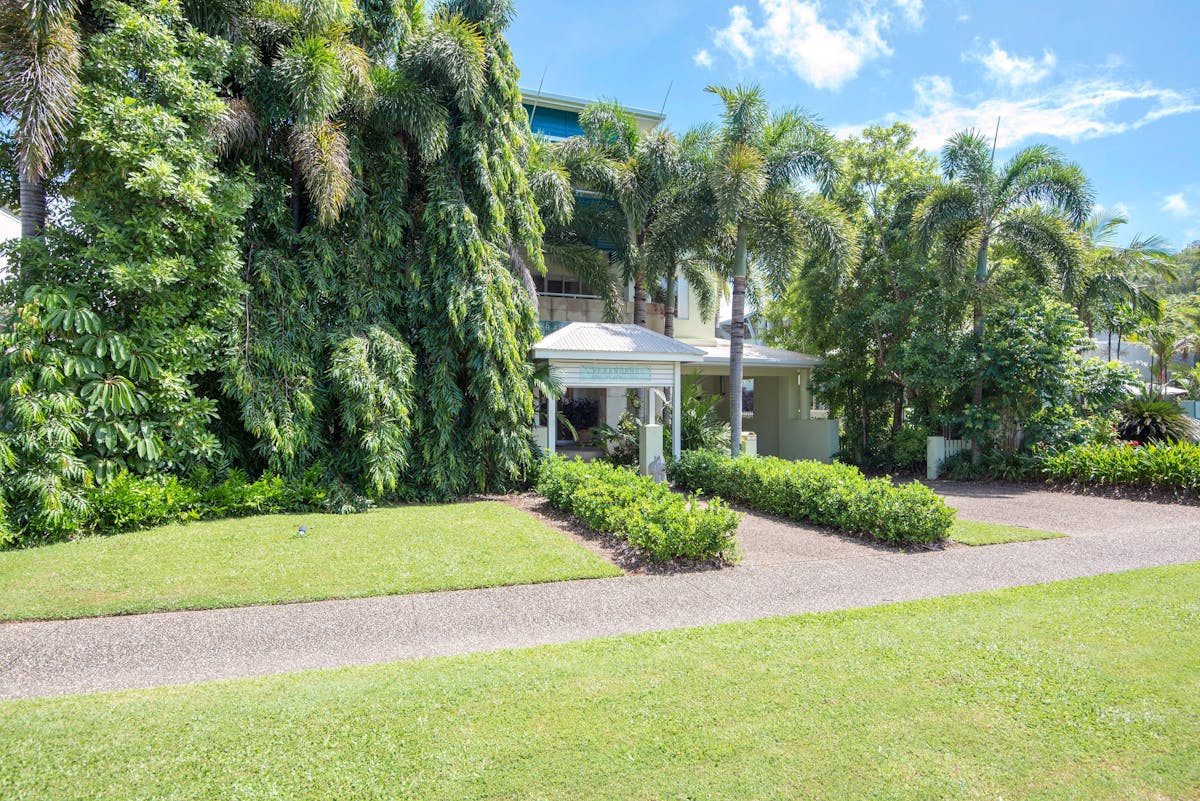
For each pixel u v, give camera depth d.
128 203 8.53
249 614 5.57
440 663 4.52
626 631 5.26
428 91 11.25
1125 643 4.87
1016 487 14.60
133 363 8.44
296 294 10.23
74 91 8.02
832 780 3.08
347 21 10.58
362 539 8.13
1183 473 12.12
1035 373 14.98
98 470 8.24
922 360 16.17
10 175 10.66
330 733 3.46
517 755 3.26
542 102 20.86
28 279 8.29
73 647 4.84
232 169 10.23
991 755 3.31
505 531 8.76
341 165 9.95
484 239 11.91
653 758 3.24
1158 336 22.30
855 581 6.74
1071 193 15.17
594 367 13.80
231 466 10.27
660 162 15.56
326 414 10.84
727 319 38.22
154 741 3.37
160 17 8.91
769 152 15.05
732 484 11.82
